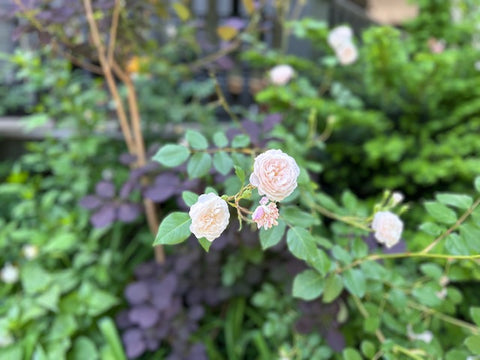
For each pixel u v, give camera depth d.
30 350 0.61
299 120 0.79
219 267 0.67
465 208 0.39
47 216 0.82
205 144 0.40
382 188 0.88
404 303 0.45
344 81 0.99
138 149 0.66
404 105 0.91
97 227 0.58
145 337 0.62
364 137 0.89
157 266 0.70
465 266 0.49
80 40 0.70
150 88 0.95
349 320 0.58
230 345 0.63
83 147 0.83
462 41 1.05
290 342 0.61
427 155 0.80
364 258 0.42
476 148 0.78
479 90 0.85
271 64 0.89
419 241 0.63
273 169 0.29
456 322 0.49
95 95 0.86
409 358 0.44
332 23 1.12
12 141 1.15
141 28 0.71
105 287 0.74
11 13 0.57
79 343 0.64
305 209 0.51
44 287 0.68
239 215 0.32
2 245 0.76
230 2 1.18
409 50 0.90
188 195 0.32
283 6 0.83
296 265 0.49
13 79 1.12
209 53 0.99
